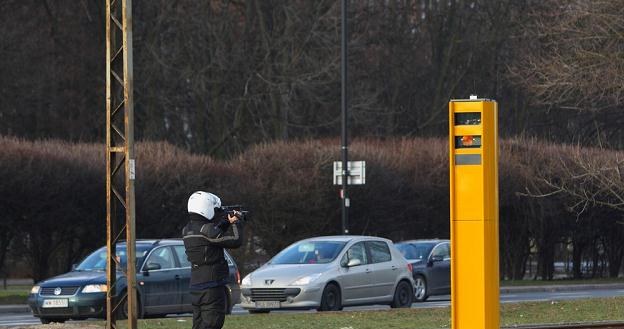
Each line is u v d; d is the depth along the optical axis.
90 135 137.12
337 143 120.06
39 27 136.50
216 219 33.81
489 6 150.25
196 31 139.38
